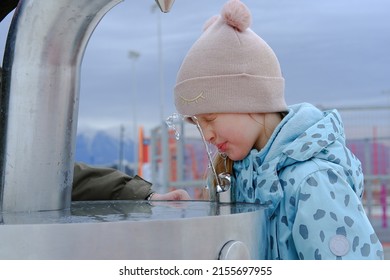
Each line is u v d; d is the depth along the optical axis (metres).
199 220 0.74
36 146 0.88
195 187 5.75
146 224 0.70
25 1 0.86
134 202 1.16
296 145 1.17
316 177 1.12
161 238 0.71
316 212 1.08
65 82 0.90
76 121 0.94
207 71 1.21
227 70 1.21
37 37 0.86
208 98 1.22
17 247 0.67
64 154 0.91
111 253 0.69
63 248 0.68
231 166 1.32
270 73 1.26
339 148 1.21
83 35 0.89
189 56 1.26
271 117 1.28
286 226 1.14
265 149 1.21
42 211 0.88
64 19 0.85
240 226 0.81
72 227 0.68
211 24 1.37
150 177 6.16
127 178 1.59
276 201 1.15
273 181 1.16
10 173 0.87
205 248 0.74
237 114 1.23
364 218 1.09
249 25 1.24
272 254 1.14
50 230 0.68
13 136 0.87
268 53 1.27
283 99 1.32
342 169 1.16
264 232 0.95
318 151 1.17
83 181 1.58
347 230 1.07
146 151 6.97
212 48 1.22
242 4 1.22
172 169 6.01
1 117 0.89
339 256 1.04
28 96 0.87
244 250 0.79
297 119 1.21
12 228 0.67
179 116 1.31
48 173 0.89
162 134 5.71
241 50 1.21
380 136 5.64
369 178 5.55
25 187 0.87
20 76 0.87
